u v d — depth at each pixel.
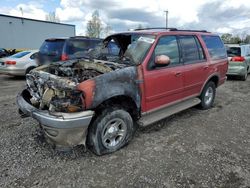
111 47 4.70
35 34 22.89
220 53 5.59
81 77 3.19
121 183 2.68
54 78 3.18
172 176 2.83
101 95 2.96
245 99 6.72
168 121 4.69
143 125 3.62
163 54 3.88
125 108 3.46
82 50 7.80
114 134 3.32
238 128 4.41
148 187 2.63
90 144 3.16
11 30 20.47
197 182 2.73
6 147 3.40
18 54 9.50
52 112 2.81
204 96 5.27
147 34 3.99
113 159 3.18
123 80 3.23
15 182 2.65
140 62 3.53
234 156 3.34
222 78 5.76
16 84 8.23
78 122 2.79
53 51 7.76
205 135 4.04
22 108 3.26
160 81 3.79
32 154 3.24
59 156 3.21
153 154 3.34
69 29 27.27
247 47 10.49
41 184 2.63
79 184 2.65
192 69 4.50
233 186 2.67
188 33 4.58
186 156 3.30
